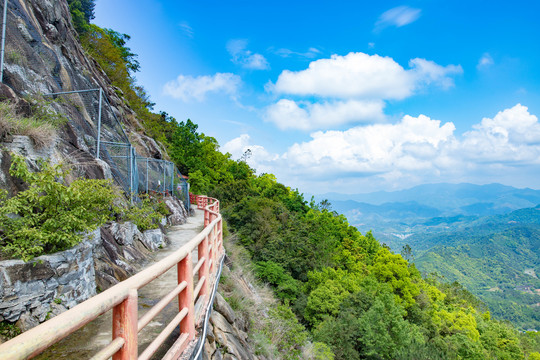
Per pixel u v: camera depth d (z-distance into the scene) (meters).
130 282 2.12
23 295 3.77
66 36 17.17
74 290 4.52
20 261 3.81
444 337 35.66
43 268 4.03
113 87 28.72
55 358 3.49
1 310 3.54
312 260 34.44
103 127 13.14
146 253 8.91
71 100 10.99
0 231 4.22
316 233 45.03
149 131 32.81
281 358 10.16
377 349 23.12
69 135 8.09
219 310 6.98
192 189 43.88
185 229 14.01
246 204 36.16
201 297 4.58
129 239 8.33
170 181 19.61
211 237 5.94
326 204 62.81
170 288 6.15
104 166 8.73
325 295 27.42
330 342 22.84
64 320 1.45
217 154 66.00
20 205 4.41
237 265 15.59
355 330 23.44
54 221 4.48
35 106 7.29
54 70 11.73
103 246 6.55
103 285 5.54
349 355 22.06
